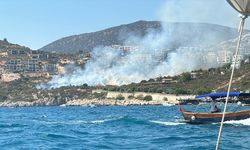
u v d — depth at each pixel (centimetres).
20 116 12394
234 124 5709
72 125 6794
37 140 4138
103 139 4231
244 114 5700
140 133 4938
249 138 4109
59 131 5422
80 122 7656
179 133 4819
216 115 5825
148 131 5238
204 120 5916
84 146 3559
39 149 3375
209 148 3359
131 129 5641
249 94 5828
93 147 3488
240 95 5872
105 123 7162
